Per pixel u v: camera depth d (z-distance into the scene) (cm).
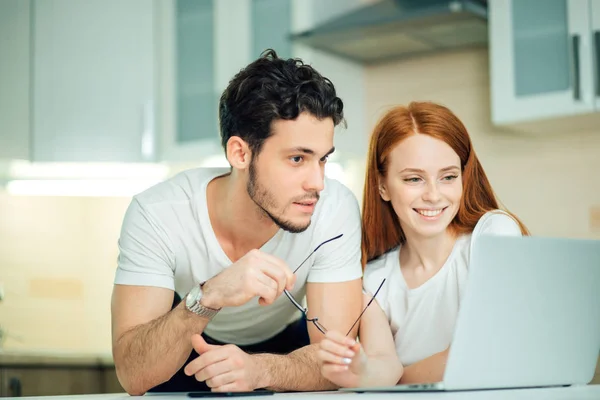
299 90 139
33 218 358
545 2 259
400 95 321
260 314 174
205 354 125
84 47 325
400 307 163
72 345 355
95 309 357
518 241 107
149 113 322
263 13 306
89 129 323
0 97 324
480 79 303
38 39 325
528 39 262
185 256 161
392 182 160
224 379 123
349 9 308
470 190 162
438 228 157
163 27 324
